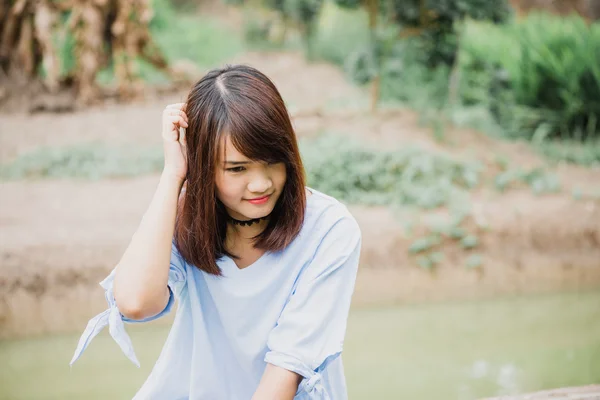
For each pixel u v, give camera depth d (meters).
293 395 1.58
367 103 10.71
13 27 9.70
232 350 1.78
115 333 1.62
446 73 10.69
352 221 1.73
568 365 4.30
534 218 6.52
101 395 3.90
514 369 4.21
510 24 11.05
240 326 1.73
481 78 10.41
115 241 5.64
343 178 6.79
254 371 1.77
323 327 1.64
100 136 8.72
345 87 12.52
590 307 5.62
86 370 4.30
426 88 10.72
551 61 9.80
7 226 5.89
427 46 9.20
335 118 8.81
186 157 1.70
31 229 5.83
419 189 6.72
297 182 1.64
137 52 10.20
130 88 10.17
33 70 9.81
